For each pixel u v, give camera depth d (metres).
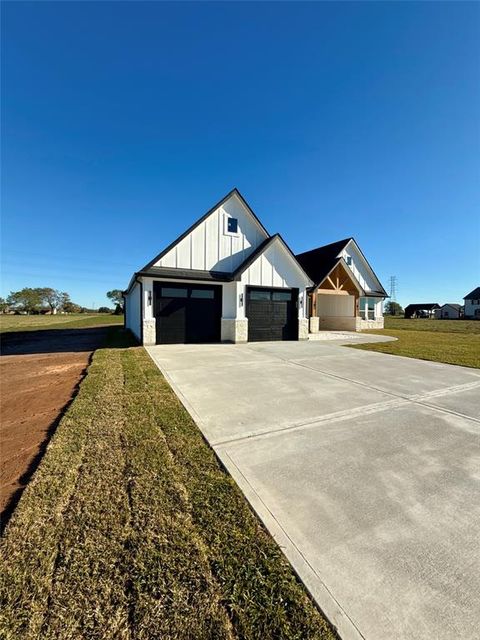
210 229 13.60
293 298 15.27
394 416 4.62
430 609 1.62
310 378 6.94
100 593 1.69
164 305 12.84
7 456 3.33
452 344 13.63
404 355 10.45
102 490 2.61
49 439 3.75
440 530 2.24
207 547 2.02
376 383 6.59
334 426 4.20
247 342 13.90
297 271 15.15
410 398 5.54
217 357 9.62
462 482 2.89
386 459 3.30
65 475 2.82
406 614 1.59
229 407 4.89
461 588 1.75
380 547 2.06
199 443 3.56
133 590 1.70
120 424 4.00
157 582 1.75
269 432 3.95
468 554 2.01
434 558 1.97
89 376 6.59
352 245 23.91
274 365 8.42
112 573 1.81
